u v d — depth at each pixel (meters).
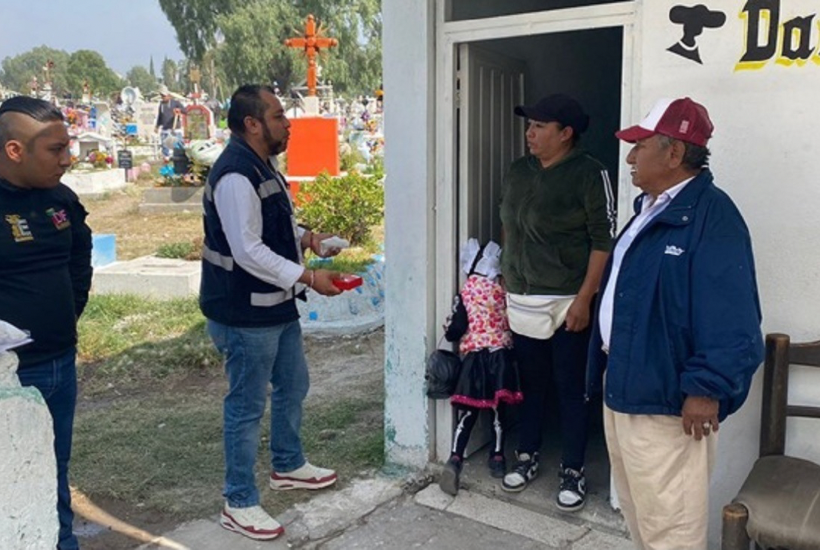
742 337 2.16
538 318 3.37
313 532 3.30
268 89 3.15
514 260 3.45
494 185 3.99
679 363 2.29
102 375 5.53
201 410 4.82
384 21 3.54
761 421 2.81
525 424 3.62
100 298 7.21
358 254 8.78
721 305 2.18
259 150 3.16
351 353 6.02
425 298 3.63
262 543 3.24
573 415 3.40
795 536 2.31
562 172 3.29
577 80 4.89
